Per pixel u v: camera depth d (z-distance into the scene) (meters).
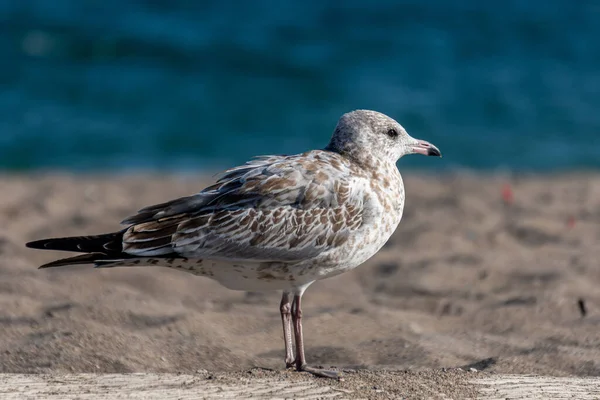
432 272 12.73
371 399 7.68
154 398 7.56
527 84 37.09
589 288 11.80
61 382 8.05
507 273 12.65
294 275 8.50
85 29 42.12
